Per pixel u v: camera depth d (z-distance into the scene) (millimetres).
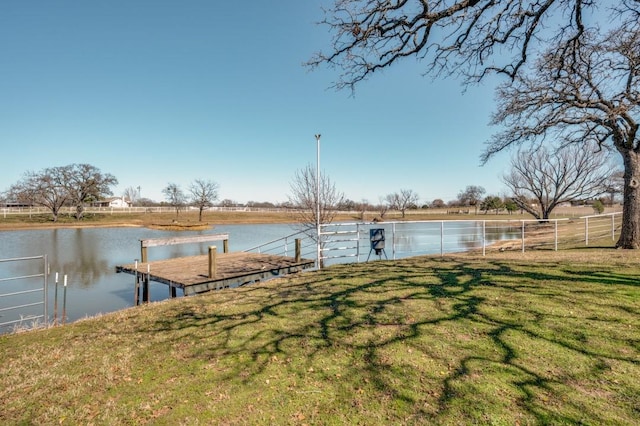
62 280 13305
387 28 5195
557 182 30047
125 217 54375
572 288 5734
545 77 9695
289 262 11039
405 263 9766
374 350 4004
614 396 2883
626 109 8297
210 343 4578
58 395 3459
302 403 3094
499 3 5473
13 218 48250
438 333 4332
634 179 10648
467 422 2672
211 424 2879
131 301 10281
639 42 7383
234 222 50531
